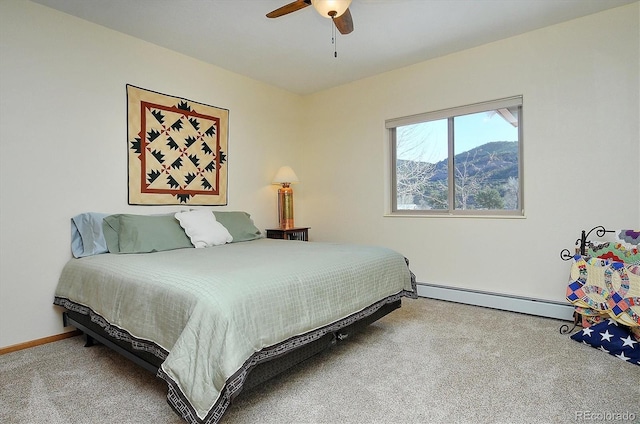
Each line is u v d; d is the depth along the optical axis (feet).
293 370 6.31
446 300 10.91
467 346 7.28
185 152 10.68
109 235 8.41
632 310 6.61
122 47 9.25
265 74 12.43
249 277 5.33
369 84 12.80
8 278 7.43
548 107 9.22
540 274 9.43
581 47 8.73
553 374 5.98
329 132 14.07
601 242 8.38
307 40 9.77
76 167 8.41
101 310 6.29
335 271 6.54
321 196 14.38
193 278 5.21
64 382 5.96
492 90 10.09
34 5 7.75
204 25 8.90
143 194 9.67
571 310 8.73
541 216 9.39
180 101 10.54
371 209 12.86
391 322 8.89
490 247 10.26
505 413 4.91
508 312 9.64
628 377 5.83
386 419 4.82
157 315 5.02
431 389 5.58
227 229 10.57
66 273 7.86
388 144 12.63
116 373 6.30
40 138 7.85
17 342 7.53
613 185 8.42
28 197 7.69
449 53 10.78
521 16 8.62
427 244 11.51
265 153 13.35
